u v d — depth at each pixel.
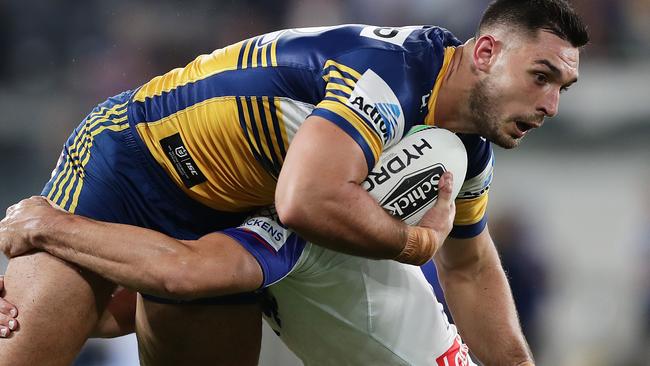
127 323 11.54
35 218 9.72
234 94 9.80
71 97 27.97
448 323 11.42
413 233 9.30
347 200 8.80
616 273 21.62
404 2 28.31
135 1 29.45
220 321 10.93
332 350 11.19
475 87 9.52
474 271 11.66
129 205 10.28
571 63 9.38
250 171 9.97
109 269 9.38
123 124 10.27
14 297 9.65
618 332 20.91
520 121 9.52
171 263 9.24
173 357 11.10
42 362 9.62
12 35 29.17
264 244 9.83
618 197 22.66
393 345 10.95
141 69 28.94
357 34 9.63
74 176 10.38
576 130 23.84
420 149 9.54
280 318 11.26
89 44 29.28
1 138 25.70
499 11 9.49
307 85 9.54
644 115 24.12
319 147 8.83
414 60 9.46
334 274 10.45
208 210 10.36
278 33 10.16
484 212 11.25
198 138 9.98
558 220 22.50
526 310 20.67
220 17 29.27
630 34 26.72
